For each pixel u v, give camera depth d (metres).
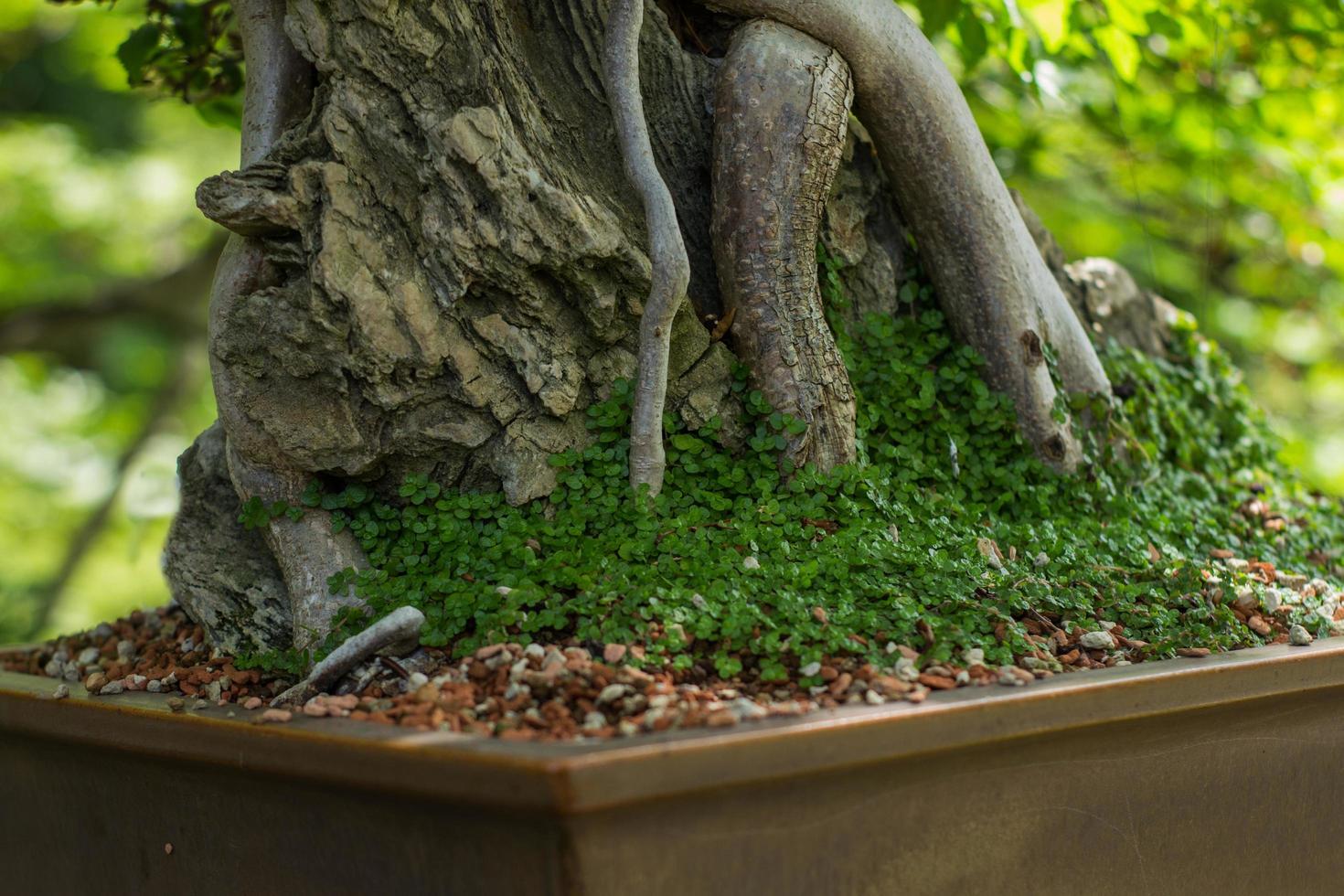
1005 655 2.61
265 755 2.31
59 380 12.55
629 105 3.05
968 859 2.35
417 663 2.65
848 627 2.65
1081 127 6.27
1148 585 3.13
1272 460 4.74
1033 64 4.64
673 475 3.10
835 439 3.21
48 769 2.99
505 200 2.90
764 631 2.59
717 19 3.62
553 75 3.35
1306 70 5.46
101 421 11.82
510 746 2.02
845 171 3.72
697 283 3.39
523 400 3.00
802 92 3.27
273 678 2.86
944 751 2.24
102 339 11.28
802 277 3.26
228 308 2.95
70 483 11.95
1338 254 6.81
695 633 2.54
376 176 2.96
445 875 2.11
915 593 2.84
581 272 2.98
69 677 3.25
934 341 3.76
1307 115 5.56
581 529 2.90
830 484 3.14
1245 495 4.32
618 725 2.21
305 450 2.94
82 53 9.42
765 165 3.24
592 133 3.34
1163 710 2.52
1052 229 6.63
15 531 11.62
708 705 2.26
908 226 3.86
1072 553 3.24
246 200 2.82
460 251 2.90
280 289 2.92
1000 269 3.70
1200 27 4.80
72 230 10.93
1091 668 2.65
